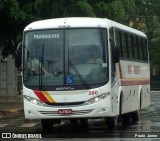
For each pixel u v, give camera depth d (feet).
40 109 61.82
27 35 64.28
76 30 63.31
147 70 90.33
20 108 111.55
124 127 72.49
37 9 96.43
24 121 86.02
